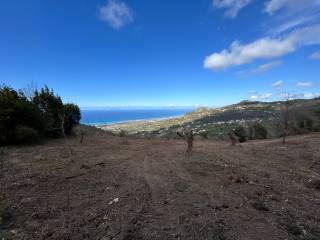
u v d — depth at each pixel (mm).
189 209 6000
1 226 5078
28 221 5293
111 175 8883
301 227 5266
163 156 13031
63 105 21984
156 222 5312
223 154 13727
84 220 5348
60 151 13625
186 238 4715
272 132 29328
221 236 4801
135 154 13461
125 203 6293
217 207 6148
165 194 7027
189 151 14172
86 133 24672
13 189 7188
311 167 10617
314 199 6922
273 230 5098
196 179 8594
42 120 18781
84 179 8305
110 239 4648
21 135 15773
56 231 4883
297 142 18672
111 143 18281
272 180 8586
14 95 17984
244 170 9914
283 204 6496
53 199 6504
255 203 6340
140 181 8234
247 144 19422
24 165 10164
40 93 21094
